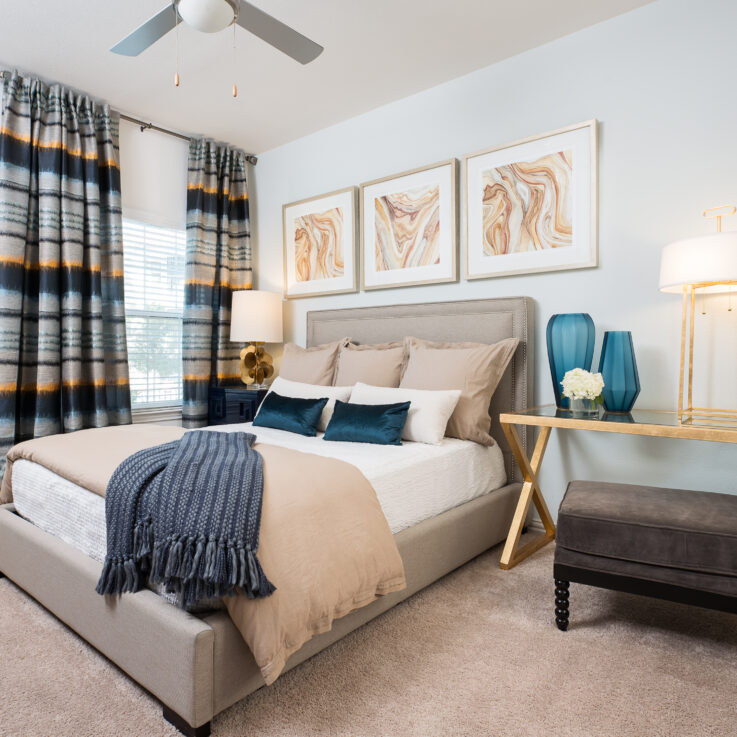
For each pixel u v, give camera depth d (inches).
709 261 78.0
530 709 56.2
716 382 94.2
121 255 139.3
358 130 145.8
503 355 109.4
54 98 127.1
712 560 63.1
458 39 110.4
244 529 55.2
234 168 169.0
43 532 77.5
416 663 64.8
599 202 106.5
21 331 123.1
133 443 85.9
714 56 93.7
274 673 51.4
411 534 80.0
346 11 100.3
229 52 113.7
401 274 136.5
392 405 100.0
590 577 69.9
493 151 119.6
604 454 106.5
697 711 56.0
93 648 67.8
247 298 152.6
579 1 98.7
